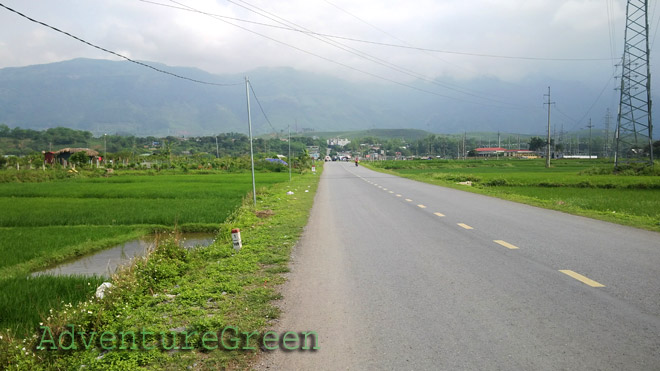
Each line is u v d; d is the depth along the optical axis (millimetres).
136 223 16078
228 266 7238
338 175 47062
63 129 154250
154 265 6945
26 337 4547
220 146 155250
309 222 12477
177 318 4871
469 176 35250
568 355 3596
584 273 6148
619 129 42875
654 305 4742
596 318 4406
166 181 39719
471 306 4898
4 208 19516
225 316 4855
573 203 17234
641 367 3359
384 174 48531
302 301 5320
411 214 13555
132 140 154750
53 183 38156
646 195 22078
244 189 28625
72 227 15203
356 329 4348
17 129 148500
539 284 5664
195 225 15492
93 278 7809
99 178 46062
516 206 15656
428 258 7406
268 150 143875
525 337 3992
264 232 10773
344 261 7406
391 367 3494
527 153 154250
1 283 7555
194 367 3656
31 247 11891
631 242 8539
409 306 4973
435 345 3893
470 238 9211
